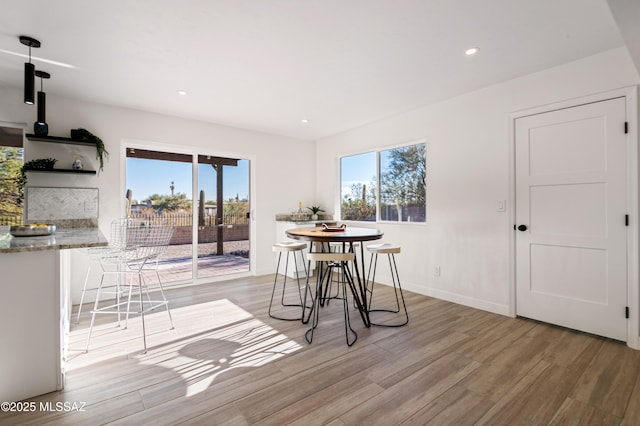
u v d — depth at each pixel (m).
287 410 1.69
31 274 1.80
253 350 2.41
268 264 5.28
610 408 1.71
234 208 4.96
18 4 1.91
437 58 2.68
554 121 2.85
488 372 2.08
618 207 2.52
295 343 2.54
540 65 2.82
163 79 3.08
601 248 2.61
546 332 2.75
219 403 1.75
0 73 2.91
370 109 4.07
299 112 4.18
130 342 2.56
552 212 2.89
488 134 3.32
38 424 1.57
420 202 4.16
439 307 3.47
